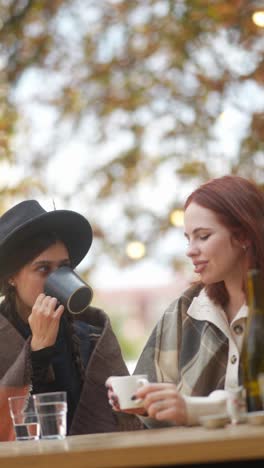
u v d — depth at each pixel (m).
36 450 2.47
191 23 8.76
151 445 2.31
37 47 9.09
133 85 9.27
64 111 9.44
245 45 8.45
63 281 3.77
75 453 2.34
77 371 4.05
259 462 2.52
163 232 9.48
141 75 9.25
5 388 3.73
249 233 3.37
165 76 9.13
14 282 4.02
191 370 3.47
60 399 3.01
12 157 9.01
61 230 4.07
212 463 2.50
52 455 2.35
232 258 3.38
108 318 4.16
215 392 3.04
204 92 8.98
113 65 9.33
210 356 3.44
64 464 2.34
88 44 9.33
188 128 9.12
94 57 9.36
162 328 3.64
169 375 3.56
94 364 4.00
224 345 3.44
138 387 3.05
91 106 9.43
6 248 3.92
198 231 3.39
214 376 3.44
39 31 9.15
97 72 9.33
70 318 4.06
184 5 8.72
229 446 2.29
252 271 2.99
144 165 9.43
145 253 9.52
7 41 8.90
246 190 3.42
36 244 3.93
